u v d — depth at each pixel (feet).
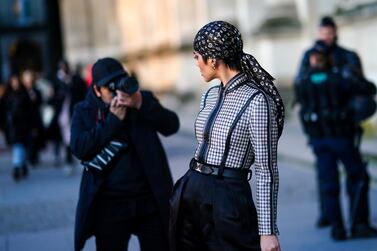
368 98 20.86
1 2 118.11
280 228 23.40
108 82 13.93
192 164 11.50
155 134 14.55
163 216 14.11
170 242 11.73
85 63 122.11
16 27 118.62
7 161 47.93
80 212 13.98
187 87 80.48
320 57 20.97
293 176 33.73
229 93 11.14
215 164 11.09
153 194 14.07
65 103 39.01
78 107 14.39
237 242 10.98
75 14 124.26
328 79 20.80
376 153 37.22
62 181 36.68
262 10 61.72
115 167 13.97
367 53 44.98
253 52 62.08
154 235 14.21
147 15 103.96
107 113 14.16
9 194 33.19
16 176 37.22
